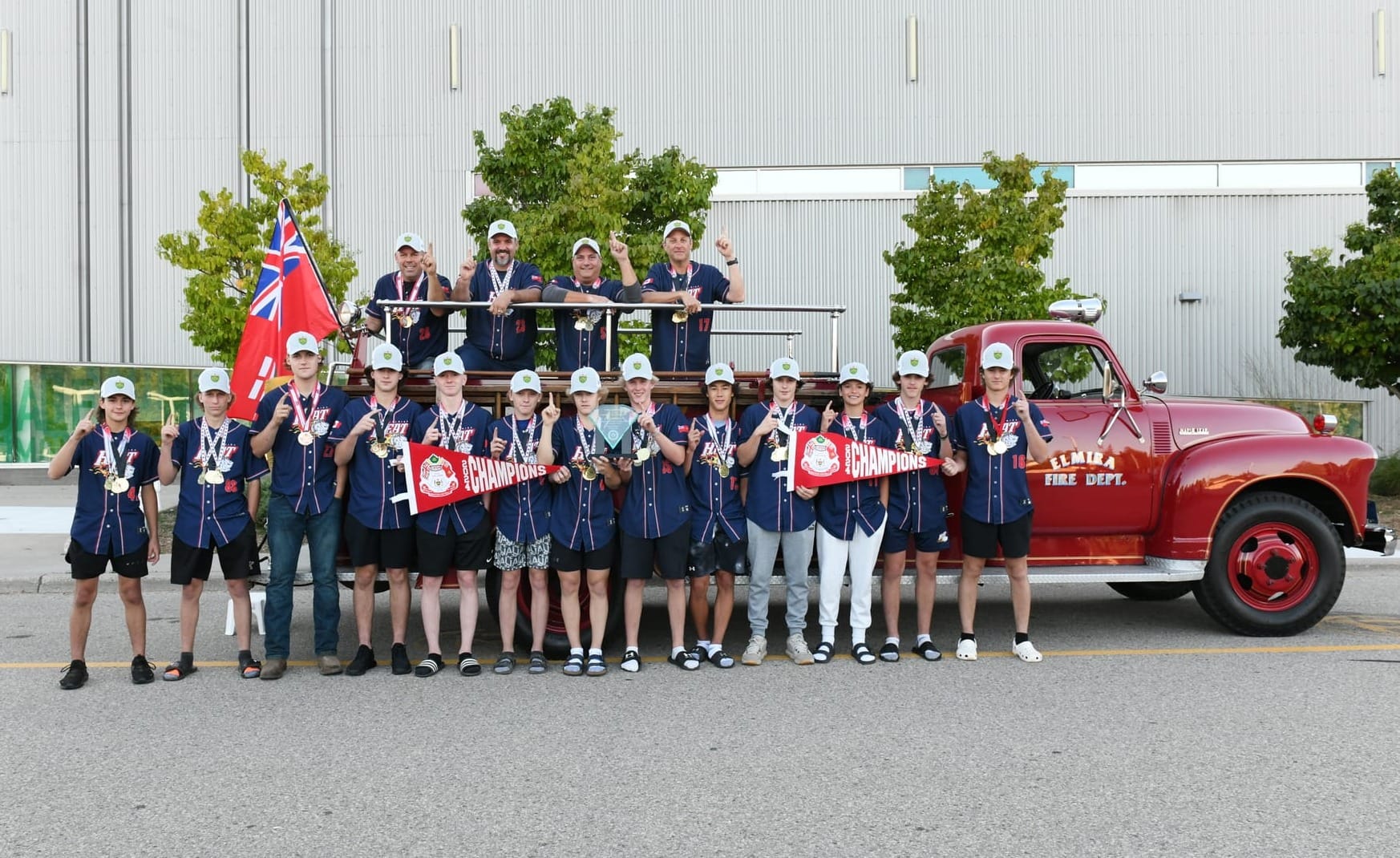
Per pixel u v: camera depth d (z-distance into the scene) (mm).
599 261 7164
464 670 5980
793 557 6215
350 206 19500
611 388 6316
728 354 18922
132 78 19750
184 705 5336
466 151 19375
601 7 19141
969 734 4758
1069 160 18609
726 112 19016
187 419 20047
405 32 19391
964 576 6312
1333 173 18328
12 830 3672
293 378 6094
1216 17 18297
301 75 19547
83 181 19875
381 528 5926
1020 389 6340
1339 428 18203
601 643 6051
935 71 18750
